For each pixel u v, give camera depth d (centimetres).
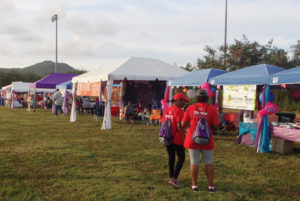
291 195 446
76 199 415
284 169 603
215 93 1279
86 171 565
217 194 439
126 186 475
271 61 2941
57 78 2405
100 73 1354
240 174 559
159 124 1362
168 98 1362
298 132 721
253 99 862
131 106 1536
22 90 2981
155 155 716
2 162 624
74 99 1559
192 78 1188
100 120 1608
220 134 1104
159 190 455
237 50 3130
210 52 3406
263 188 476
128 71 1298
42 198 418
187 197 427
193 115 436
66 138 967
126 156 704
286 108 2514
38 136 1003
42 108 2830
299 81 703
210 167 441
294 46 2981
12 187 463
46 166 601
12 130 1159
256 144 791
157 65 1468
